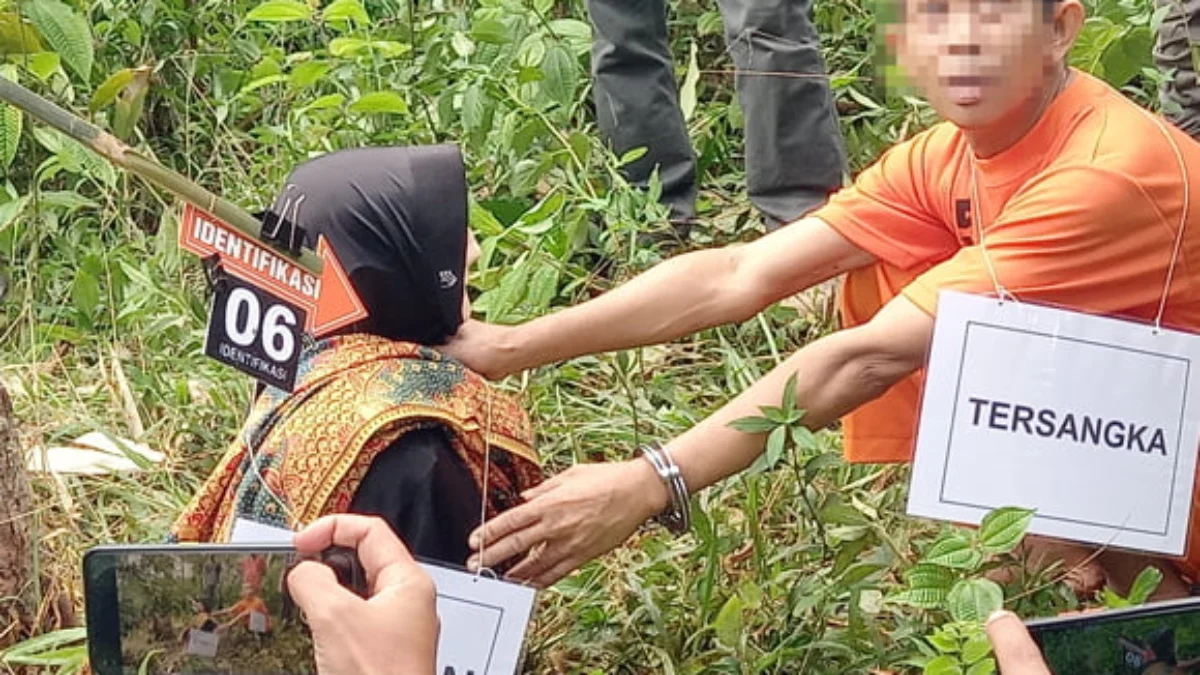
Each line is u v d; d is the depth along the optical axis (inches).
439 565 83.3
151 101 188.9
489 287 132.5
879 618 111.1
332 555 65.2
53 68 130.6
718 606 110.7
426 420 90.4
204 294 159.5
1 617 110.8
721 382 147.6
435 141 161.2
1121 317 93.0
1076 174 94.8
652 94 162.9
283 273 84.4
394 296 93.0
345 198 92.0
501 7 157.9
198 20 191.3
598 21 163.2
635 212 142.8
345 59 167.5
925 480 92.4
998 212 102.0
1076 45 132.1
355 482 88.7
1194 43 127.9
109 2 184.7
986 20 95.2
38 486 128.6
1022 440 92.7
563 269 138.9
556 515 90.8
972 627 81.4
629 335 109.0
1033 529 92.7
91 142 77.3
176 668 66.6
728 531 119.0
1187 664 62.2
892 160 110.1
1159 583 100.7
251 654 66.5
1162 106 136.2
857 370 96.1
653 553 112.7
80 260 160.1
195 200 80.1
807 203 157.1
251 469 91.4
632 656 110.3
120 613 66.6
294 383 86.0
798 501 118.3
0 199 157.2
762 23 153.7
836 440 128.9
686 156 165.5
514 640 83.5
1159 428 93.6
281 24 194.2
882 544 111.3
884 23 98.4
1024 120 99.0
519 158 151.6
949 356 92.3
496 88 152.1
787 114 155.0
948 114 98.4
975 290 94.8
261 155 176.1
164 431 139.6
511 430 95.5
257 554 65.9
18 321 153.6
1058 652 61.6
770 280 110.2
